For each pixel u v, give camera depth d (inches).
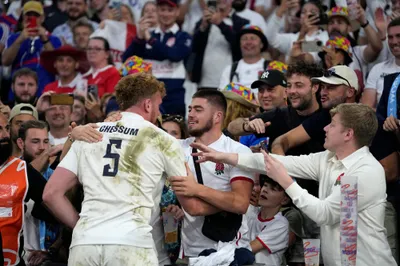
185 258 379.9
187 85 673.6
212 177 376.2
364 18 606.5
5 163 411.2
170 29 670.5
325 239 363.9
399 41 554.9
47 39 711.1
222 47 665.6
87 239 326.3
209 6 665.0
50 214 435.8
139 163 337.1
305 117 448.5
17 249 406.9
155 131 344.2
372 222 357.4
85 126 349.4
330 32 617.3
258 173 404.8
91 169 338.6
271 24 657.6
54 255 442.9
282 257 422.9
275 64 576.1
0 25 724.7
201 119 381.1
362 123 357.7
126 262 323.6
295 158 380.5
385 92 454.6
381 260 357.4
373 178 355.3
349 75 428.1
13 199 403.9
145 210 335.0
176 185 346.6
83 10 731.4
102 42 670.5
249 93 501.7
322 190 368.5
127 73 591.5
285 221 415.8
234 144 384.5
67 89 666.2
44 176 454.9
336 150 364.5
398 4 619.2
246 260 366.9
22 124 464.8
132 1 729.0
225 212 370.9
